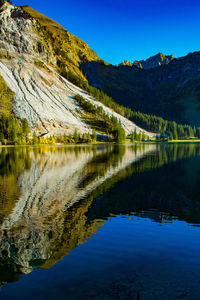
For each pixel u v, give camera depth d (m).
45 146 153.88
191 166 57.16
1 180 41.19
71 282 11.53
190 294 10.22
